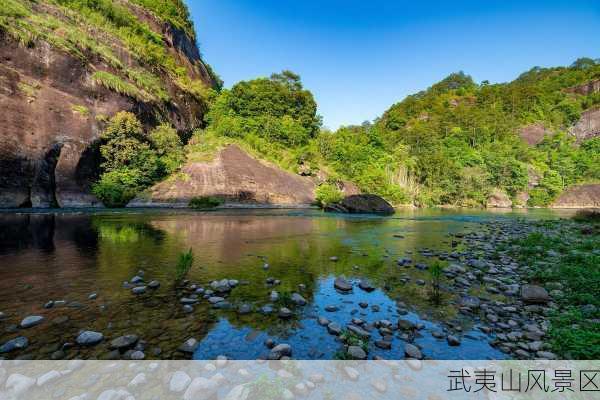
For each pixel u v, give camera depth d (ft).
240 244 37.93
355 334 14.80
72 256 28.86
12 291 19.27
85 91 95.35
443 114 327.88
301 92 201.98
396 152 218.79
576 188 206.90
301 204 127.44
